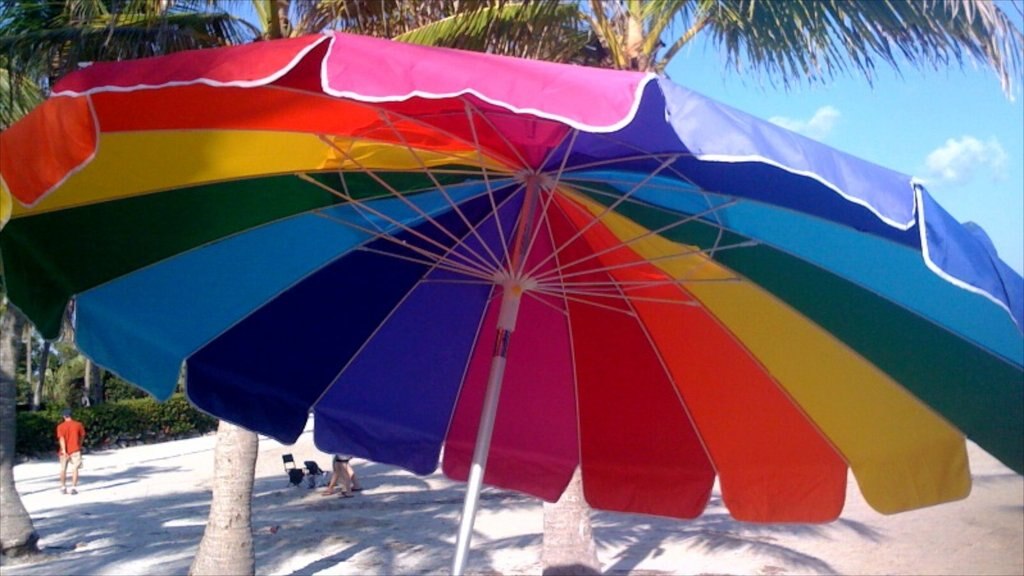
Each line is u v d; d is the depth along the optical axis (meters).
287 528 14.27
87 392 38.53
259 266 3.31
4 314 12.15
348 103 2.37
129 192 2.83
